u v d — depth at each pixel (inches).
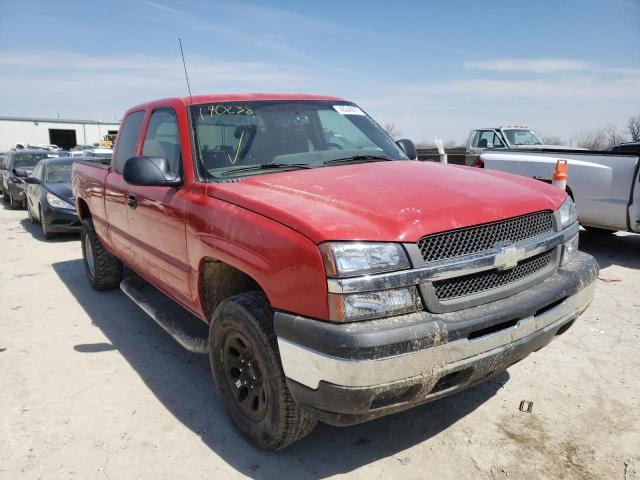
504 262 99.2
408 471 106.0
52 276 268.5
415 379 87.1
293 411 100.4
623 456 108.7
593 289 119.4
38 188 398.6
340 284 85.8
